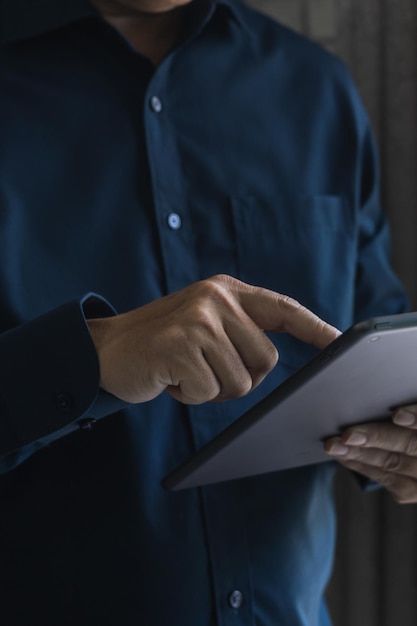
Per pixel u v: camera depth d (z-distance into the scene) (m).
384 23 1.68
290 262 1.34
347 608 1.79
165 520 1.20
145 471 1.19
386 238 1.55
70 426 1.03
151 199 1.26
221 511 1.23
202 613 1.20
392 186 1.72
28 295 1.17
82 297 1.00
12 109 1.23
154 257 1.25
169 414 1.23
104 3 1.29
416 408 0.98
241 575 1.23
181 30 1.36
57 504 1.18
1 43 1.25
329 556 1.37
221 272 1.30
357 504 1.77
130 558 1.17
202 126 1.32
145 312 0.97
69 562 1.17
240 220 1.31
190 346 0.90
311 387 0.85
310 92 1.42
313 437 1.05
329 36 1.71
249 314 0.95
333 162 1.42
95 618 1.17
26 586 1.18
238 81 1.37
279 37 1.44
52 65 1.26
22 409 1.01
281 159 1.37
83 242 1.21
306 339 0.95
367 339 0.76
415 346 0.81
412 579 1.77
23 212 1.19
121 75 1.28
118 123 1.26
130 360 0.94
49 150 1.23
